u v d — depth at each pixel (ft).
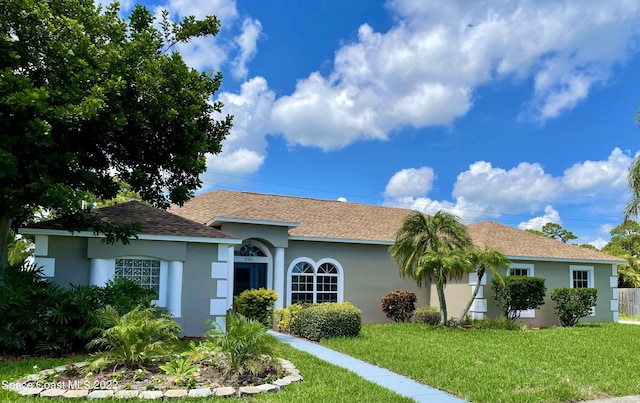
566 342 47.47
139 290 38.81
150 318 32.89
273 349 29.27
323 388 26.73
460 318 60.64
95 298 35.53
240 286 62.75
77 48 35.27
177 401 23.24
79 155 39.83
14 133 32.78
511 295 62.75
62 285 42.42
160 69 39.14
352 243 68.13
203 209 65.16
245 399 23.86
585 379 30.91
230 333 28.37
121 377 26.45
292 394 25.12
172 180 44.50
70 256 43.16
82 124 36.24
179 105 40.22
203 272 47.55
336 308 48.21
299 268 65.10
